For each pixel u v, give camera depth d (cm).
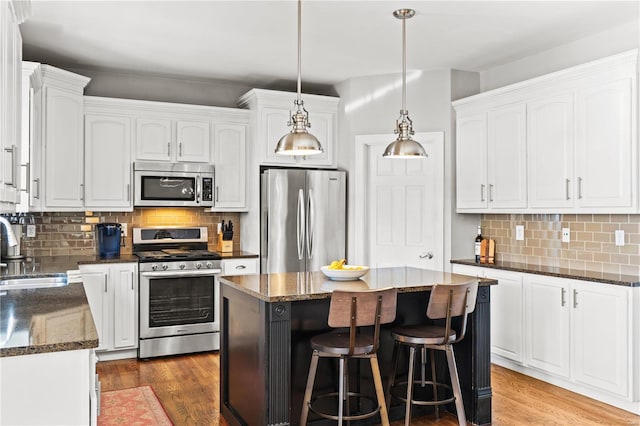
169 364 466
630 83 356
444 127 509
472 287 312
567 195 399
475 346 338
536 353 413
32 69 385
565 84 400
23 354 166
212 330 505
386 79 529
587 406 362
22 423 171
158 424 335
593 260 413
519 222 481
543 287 405
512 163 446
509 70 491
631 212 356
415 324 352
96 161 482
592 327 369
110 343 466
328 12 367
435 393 338
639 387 347
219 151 536
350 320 275
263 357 286
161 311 484
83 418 176
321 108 556
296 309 317
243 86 580
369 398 310
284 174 517
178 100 554
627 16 376
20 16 260
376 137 530
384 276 362
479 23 388
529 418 343
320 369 324
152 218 537
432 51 455
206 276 504
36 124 419
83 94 512
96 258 476
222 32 407
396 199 529
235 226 577
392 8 359
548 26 396
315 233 527
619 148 363
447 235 507
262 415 287
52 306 234
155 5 353
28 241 487
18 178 241
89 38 420
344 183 542
